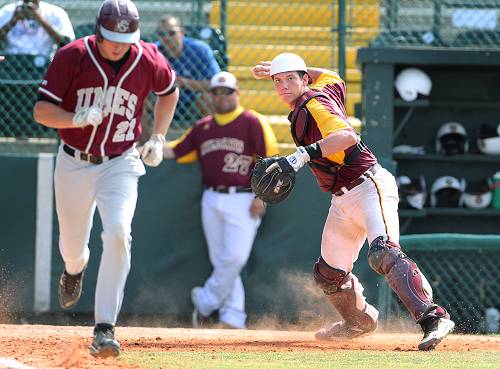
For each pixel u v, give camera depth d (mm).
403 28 33750
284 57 17312
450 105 32625
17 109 29906
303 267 29141
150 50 16531
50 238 29125
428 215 32594
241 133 28516
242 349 17703
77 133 16094
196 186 29422
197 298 28656
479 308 28484
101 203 16016
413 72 31312
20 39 29859
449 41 32406
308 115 16875
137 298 29297
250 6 34500
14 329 21031
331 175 17688
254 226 28672
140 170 16625
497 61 30625
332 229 18469
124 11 15477
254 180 16688
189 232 29422
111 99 16016
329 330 20156
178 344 18594
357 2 33562
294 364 15039
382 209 17516
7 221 29078
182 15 34000
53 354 16156
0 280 29016
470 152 33094
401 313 27234
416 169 32906
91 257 29062
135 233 29375
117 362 14766
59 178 16625
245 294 29094
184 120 30719
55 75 15781
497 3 32375
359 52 30500
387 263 17250
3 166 29078
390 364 15234
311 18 34438
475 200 31766
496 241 27344
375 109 30609
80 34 31609
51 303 29156
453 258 28469
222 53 31703
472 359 16203
